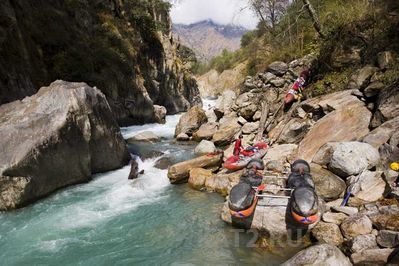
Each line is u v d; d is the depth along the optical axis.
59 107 10.68
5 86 14.13
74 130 10.69
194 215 8.65
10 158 9.06
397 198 6.73
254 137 13.88
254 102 16.20
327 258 5.58
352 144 8.48
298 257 5.80
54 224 8.37
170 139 18.42
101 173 12.26
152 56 34.25
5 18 15.55
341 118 10.36
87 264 6.78
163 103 36.38
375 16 12.05
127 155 13.55
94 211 9.05
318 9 19.62
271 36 25.02
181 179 10.85
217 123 17.41
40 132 9.84
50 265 6.77
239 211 7.20
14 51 15.70
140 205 9.39
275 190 8.11
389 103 9.26
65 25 21.33
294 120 12.33
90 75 21.23
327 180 8.08
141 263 6.78
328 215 7.07
